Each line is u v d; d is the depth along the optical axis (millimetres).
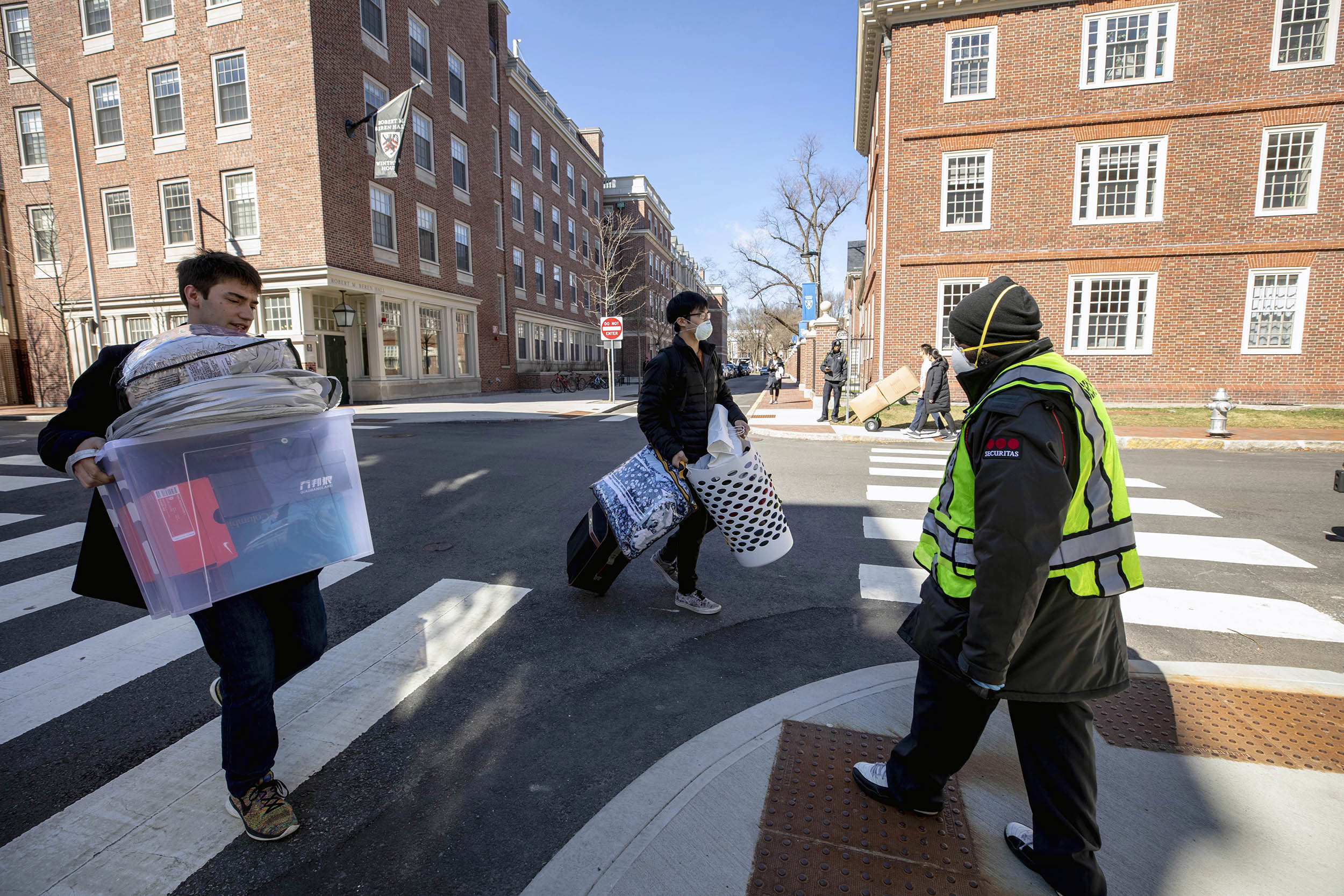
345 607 3982
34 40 19344
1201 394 16750
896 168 17750
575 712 2857
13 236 20703
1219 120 16047
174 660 3299
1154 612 3938
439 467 8695
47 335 20859
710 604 3896
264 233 18016
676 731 2715
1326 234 15820
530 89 32219
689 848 1987
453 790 2352
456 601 4078
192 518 1978
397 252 20859
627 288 48312
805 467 8930
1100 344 17203
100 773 2420
